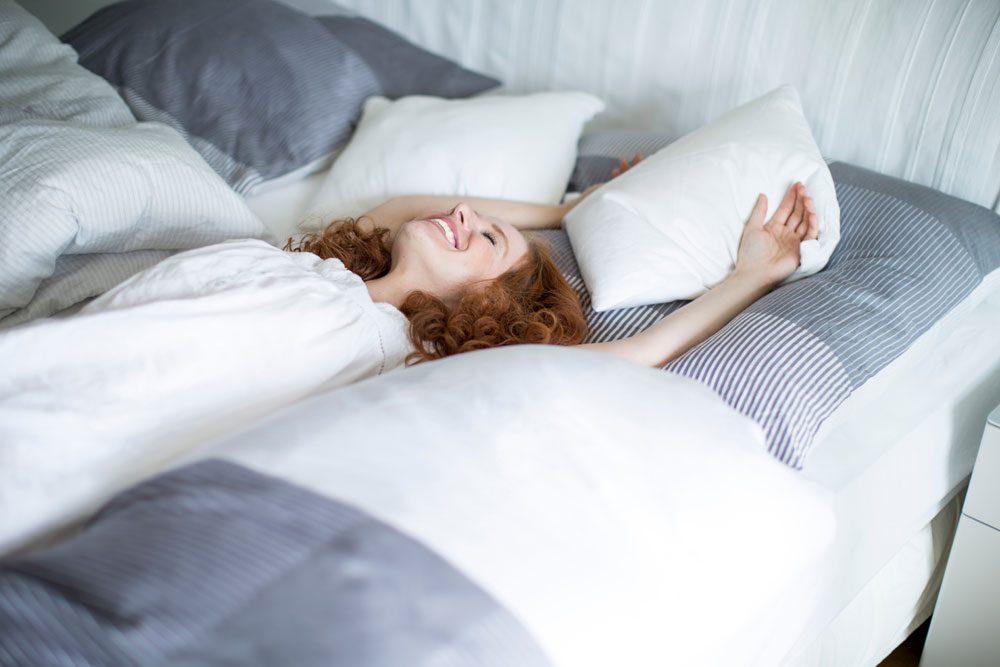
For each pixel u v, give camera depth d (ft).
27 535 2.53
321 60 5.94
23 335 2.91
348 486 2.29
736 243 4.23
